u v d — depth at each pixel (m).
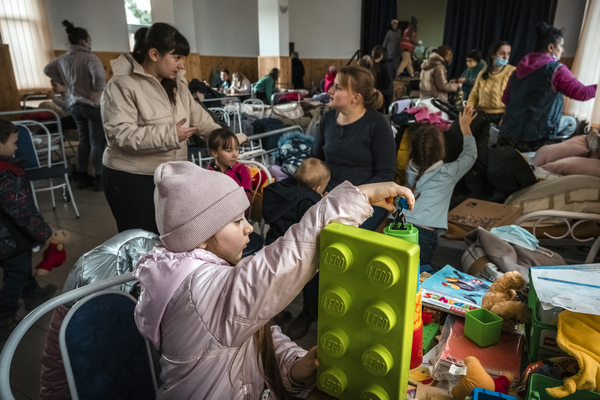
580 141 2.91
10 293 1.98
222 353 0.64
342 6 9.56
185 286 0.62
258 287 0.58
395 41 8.08
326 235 0.59
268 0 8.27
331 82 7.09
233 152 2.07
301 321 1.99
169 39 1.71
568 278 0.79
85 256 1.23
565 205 2.19
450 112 3.91
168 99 1.90
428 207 1.97
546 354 0.76
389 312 0.56
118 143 1.79
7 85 5.07
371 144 1.92
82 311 0.90
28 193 1.95
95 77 3.86
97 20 7.10
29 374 1.76
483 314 0.90
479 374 0.71
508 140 3.32
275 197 1.85
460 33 8.29
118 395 0.96
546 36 2.90
